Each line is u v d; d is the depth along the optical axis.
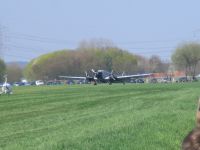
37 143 35.91
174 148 33.47
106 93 127.06
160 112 54.91
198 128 10.84
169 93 109.44
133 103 84.19
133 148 31.39
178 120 44.66
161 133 37.09
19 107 87.50
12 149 34.69
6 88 143.88
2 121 62.91
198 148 10.66
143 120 44.94
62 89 167.75
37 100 105.12
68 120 58.41
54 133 43.50
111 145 31.67
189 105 65.44
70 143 32.66
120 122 45.09
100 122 49.00
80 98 106.75
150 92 124.62
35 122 59.69
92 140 33.62
